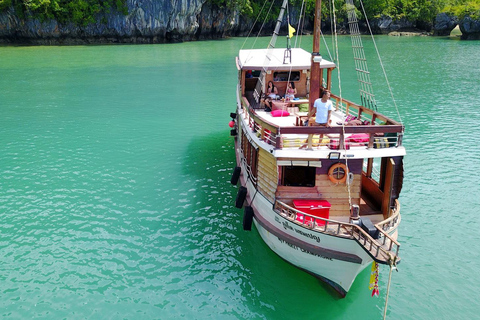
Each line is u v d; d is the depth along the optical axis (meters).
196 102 38.56
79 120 32.69
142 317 12.51
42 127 30.78
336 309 12.91
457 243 16.06
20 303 12.96
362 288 13.84
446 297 13.35
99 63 63.94
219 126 31.09
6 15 87.44
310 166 13.10
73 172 22.55
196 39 109.38
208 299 13.27
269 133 13.69
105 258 15.17
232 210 18.47
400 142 12.53
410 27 127.75
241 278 14.20
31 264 14.79
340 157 12.55
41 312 12.62
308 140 12.69
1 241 16.09
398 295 13.47
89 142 27.48
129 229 17.00
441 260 15.12
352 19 17.38
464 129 29.45
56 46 89.25
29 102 38.44
